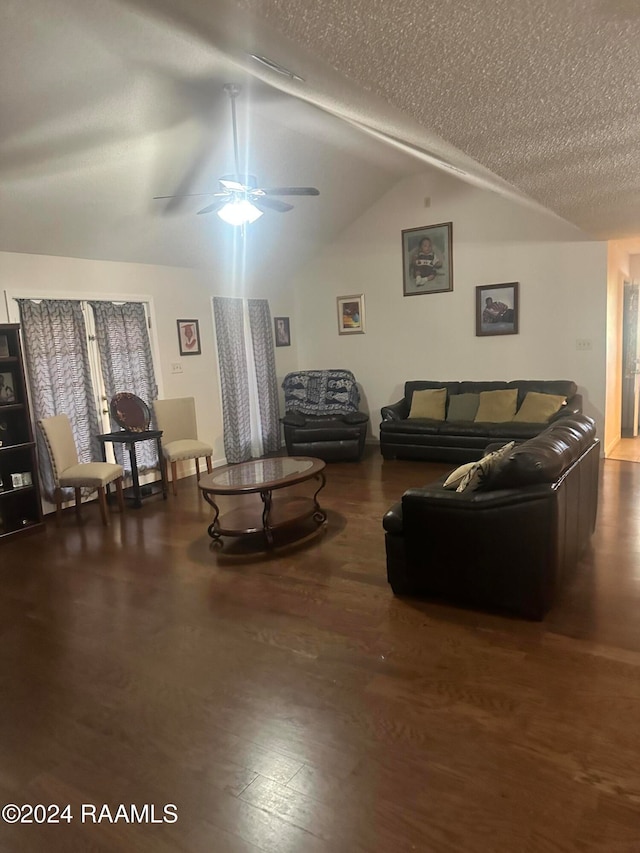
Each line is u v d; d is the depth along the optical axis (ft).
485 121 6.30
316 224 22.56
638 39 4.30
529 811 5.80
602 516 14.08
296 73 7.49
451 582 9.95
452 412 21.34
